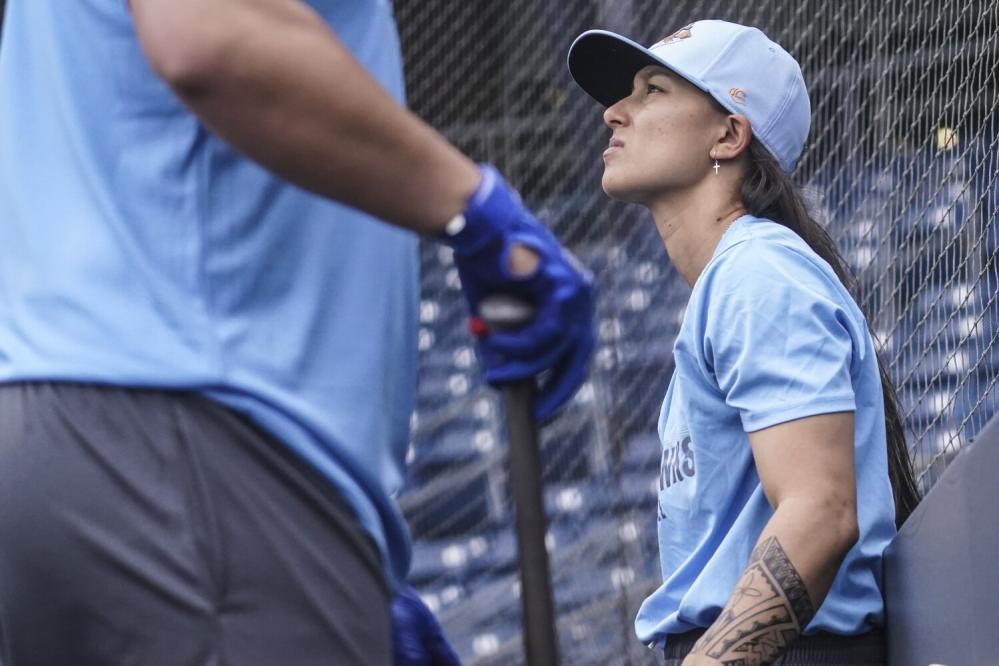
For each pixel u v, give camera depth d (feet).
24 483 12.91
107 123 13.50
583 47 29.45
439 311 76.13
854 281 28.76
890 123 35.06
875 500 25.22
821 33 39.29
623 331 58.70
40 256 13.58
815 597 22.49
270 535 12.94
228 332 13.20
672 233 28.27
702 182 27.89
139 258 13.23
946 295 33.12
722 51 28.22
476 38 69.05
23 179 13.92
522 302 13.05
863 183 36.86
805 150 38.34
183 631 12.63
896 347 34.12
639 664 51.93
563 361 13.74
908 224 34.60
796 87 28.76
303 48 11.77
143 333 13.05
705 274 25.36
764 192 27.32
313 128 11.87
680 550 26.27
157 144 13.35
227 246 13.32
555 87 67.31
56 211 13.67
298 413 13.25
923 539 23.25
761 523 24.68
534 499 14.56
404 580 15.33
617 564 56.03
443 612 66.39
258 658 12.76
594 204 61.98
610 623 54.95
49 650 12.94
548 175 64.85
